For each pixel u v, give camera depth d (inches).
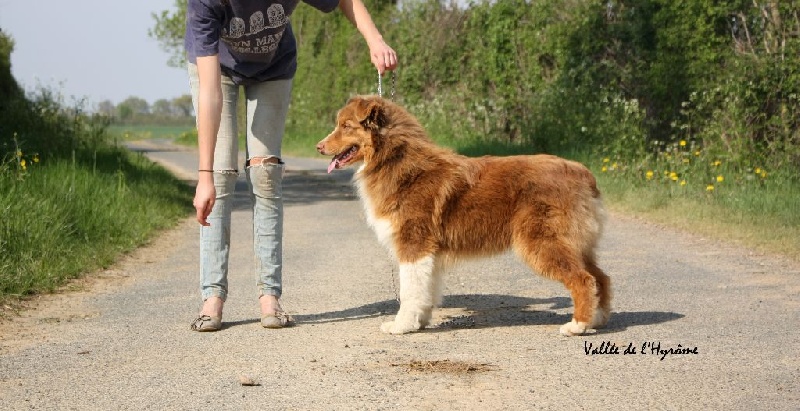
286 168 1013.2
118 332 222.7
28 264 300.8
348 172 933.2
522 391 165.3
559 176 217.8
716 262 323.3
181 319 239.3
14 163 442.9
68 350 203.0
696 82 645.3
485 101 926.4
